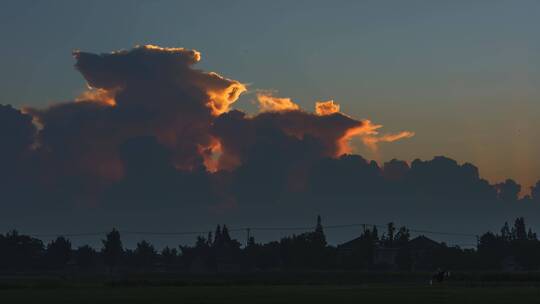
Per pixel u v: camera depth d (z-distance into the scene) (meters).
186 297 140.12
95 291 173.25
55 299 134.50
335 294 151.38
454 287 195.75
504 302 121.56
